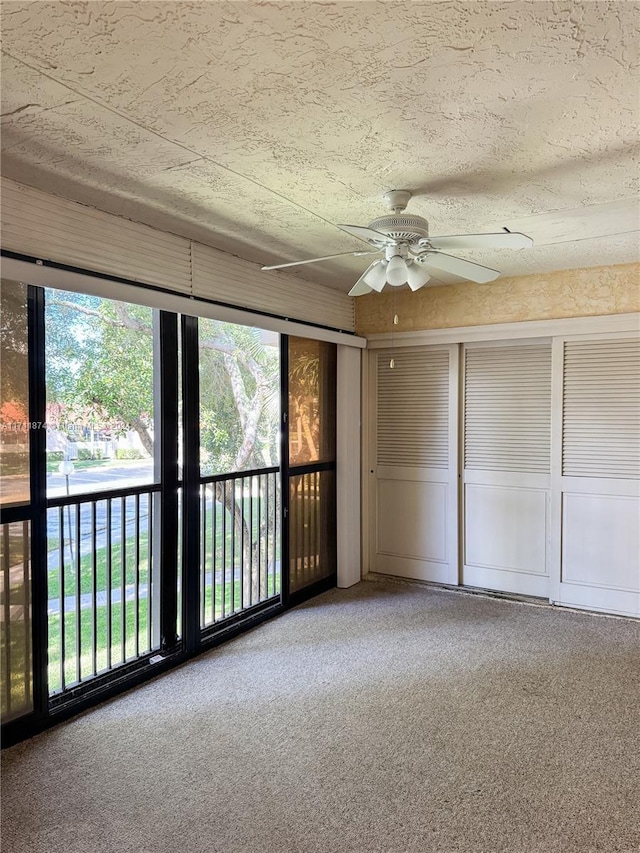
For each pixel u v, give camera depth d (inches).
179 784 81.7
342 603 160.1
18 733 92.7
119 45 53.4
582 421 151.3
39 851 69.4
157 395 121.1
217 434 138.6
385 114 66.9
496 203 97.2
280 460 154.6
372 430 184.9
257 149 76.3
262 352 151.0
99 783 82.0
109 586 113.9
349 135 72.2
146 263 107.4
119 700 106.3
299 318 152.5
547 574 159.0
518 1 47.4
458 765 85.7
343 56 55.2
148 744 91.9
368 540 186.2
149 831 72.6
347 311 176.9
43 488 96.3
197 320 125.8
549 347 156.9
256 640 134.6
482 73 58.2
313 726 97.0
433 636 135.7
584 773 83.7
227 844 70.5
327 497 174.2
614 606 149.1
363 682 112.9
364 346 178.9
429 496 175.9
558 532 155.6
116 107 65.1
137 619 117.5
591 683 111.4
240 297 131.0
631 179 86.7
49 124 69.2
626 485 146.5
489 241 84.0
